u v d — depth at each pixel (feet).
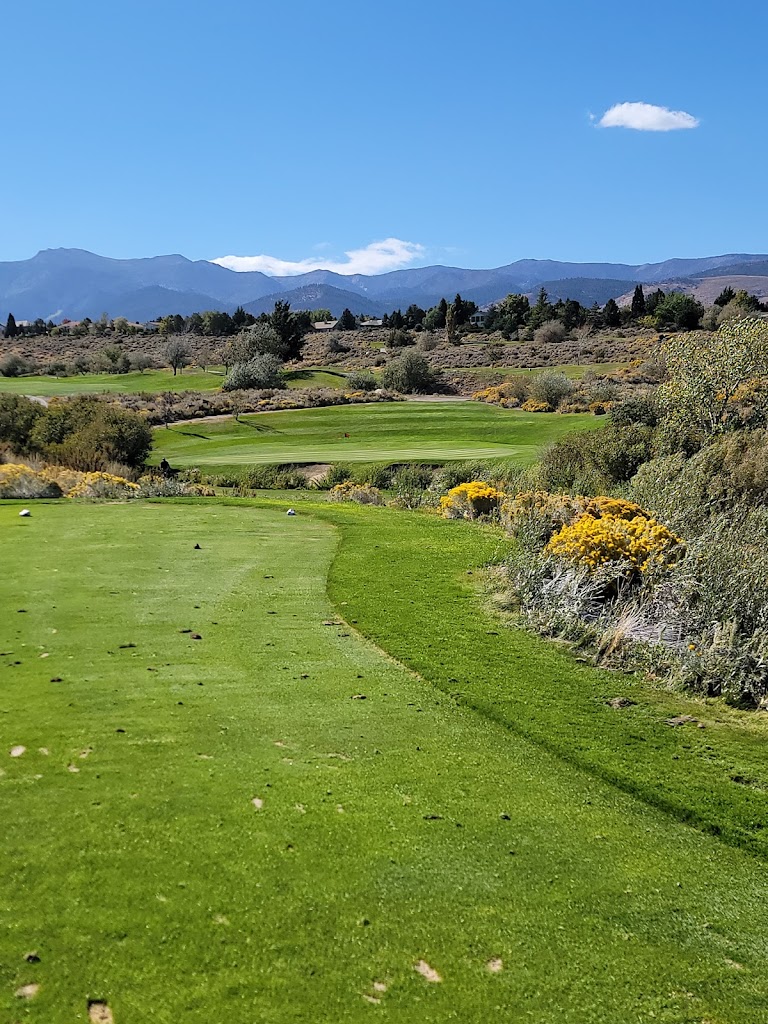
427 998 9.84
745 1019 10.11
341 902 11.41
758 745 18.34
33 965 9.69
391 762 15.97
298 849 12.54
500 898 11.95
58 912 10.61
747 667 21.86
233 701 18.26
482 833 13.67
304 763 15.51
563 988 10.28
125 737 15.89
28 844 12.03
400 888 11.88
